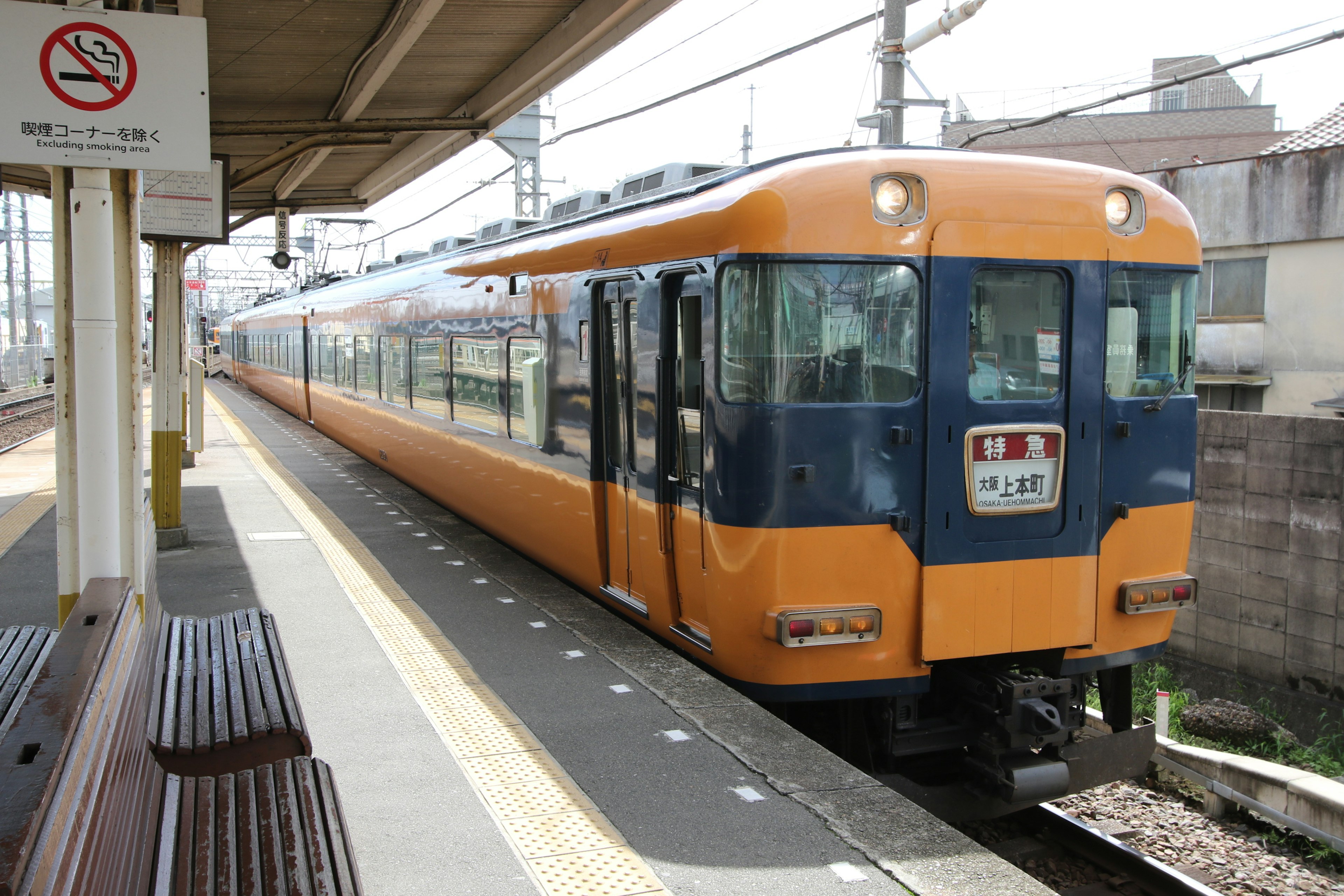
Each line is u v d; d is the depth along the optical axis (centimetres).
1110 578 504
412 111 1224
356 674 524
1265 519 939
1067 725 506
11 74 379
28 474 1310
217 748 325
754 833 357
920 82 1030
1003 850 524
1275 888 525
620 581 605
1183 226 519
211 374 4541
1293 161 1588
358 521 961
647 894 318
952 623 471
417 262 1196
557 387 678
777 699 461
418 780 399
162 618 445
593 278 610
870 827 362
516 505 777
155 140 395
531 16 891
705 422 474
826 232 448
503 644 573
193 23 395
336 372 1616
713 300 464
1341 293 1546
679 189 573
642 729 450
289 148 1108
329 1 821
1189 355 527
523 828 360
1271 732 805
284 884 248
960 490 471
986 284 480
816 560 452
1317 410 1570
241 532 899
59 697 211
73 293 397
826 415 452
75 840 176
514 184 2117
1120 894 484
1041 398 490
